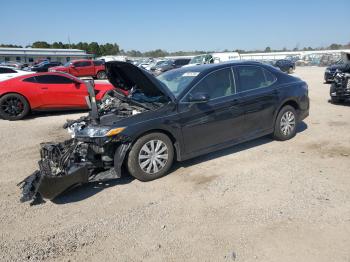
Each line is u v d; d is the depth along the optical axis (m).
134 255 3.00
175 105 4.68
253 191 4.15
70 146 4.59
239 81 5.43
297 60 48.97
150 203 3.96
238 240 3.15
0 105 9.19
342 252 2.91
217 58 29.17
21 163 5.57
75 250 3.11
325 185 4.23
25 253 3.08
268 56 69.94
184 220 3.55
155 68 30.28
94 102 4.81
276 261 2.83
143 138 4.44
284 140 6.27
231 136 5.32
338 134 6.71
